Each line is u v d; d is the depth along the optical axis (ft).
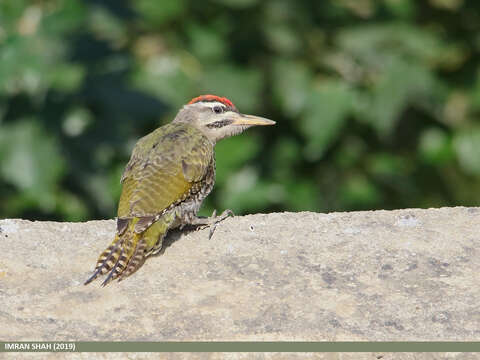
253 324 31.37
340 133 50.01
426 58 49.11
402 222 37.65
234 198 48.57
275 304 32.32
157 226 34.47
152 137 38.11
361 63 48.70
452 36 50.65
